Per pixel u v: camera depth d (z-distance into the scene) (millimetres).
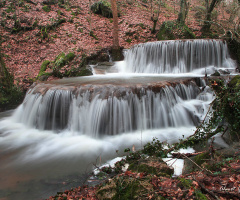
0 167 4781
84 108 6707
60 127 7059
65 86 7398
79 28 15445
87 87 6957
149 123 6676
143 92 6652
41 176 4348
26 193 3770
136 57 12445
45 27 14617
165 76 9922
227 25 16422
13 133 6906
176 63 11148
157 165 3703
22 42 13602
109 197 2746
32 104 7625
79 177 4211
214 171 3201
